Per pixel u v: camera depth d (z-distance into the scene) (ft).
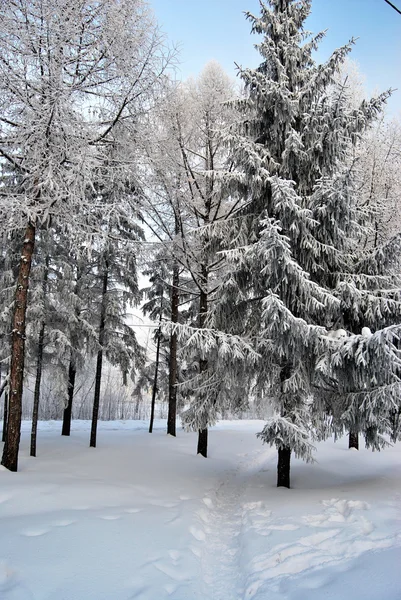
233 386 24.07
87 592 9.64
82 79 21.94
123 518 15.46
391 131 38.83
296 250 22.82
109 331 44.21
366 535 12.89
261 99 23.39
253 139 24.97
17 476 21.27
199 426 24.73
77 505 17.16
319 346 20.39
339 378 20.72
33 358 36.76
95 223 25.26
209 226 25.71
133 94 22.61
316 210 21.81
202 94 33.17
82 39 20.99
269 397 23.00
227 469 31.58
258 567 11.73
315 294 21.22
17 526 13.51
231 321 25.07
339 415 21.79
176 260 32.81
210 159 33.83
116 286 46.68
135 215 27.43
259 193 23.56
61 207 22.49
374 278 21.91
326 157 23.20
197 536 14.96
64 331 39.70
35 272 36.78
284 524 15.12
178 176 30.35
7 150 21.95
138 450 36.63
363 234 24.21
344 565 10.71
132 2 20.75
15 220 21.49
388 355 17.24
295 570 11.14
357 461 32.65
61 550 11.84
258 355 21.18
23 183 22.77
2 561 10.71
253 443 46.98
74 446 38.24
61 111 19.60
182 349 22.59
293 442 20.27
